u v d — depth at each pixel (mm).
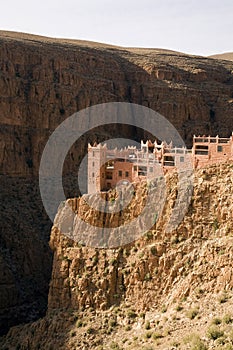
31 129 156000
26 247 129250
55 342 76625
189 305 65750
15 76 157500
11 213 137750
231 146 82375
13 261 125938
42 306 115188
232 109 172750
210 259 69000
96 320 75875
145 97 173750
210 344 54938
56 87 160500
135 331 70000
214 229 72625
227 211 72125
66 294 81562
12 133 152375
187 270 70875
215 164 78438
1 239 130125
